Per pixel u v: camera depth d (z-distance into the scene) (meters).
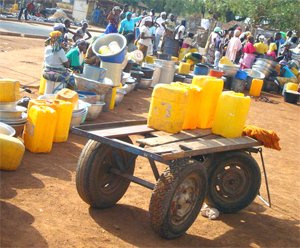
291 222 4.50
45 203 3.87
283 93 13.41
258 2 23.59
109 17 12.41
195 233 3.89
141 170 5.17
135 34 14.20
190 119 4.02
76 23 30.06
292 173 6.18
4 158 4.29
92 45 7.65
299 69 15.44
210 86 4.03
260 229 4.22
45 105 5.09
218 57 14.72
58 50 6.60
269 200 4.68
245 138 4.16
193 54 13.49
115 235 3.57
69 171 4.68
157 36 15.35
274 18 23.75
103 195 3.92
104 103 6.79
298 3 23.81
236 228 4.16
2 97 4.86
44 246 3.20
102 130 3.70
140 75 9.93
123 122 4.01
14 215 3.55
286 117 10.43
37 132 4.89
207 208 4.36
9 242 3.14
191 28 27.12
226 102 4.04
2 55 11.45
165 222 3.46
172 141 3.63
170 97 3.74
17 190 4.00
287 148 7.58
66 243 3.30
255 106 11.10
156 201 3.43
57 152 5.15
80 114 5.77
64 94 5.64
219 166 4.21
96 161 3.78
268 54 14.62
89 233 3.52
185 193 3.60
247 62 14.17
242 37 15.40
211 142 3.78
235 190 4.42
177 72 11.81
